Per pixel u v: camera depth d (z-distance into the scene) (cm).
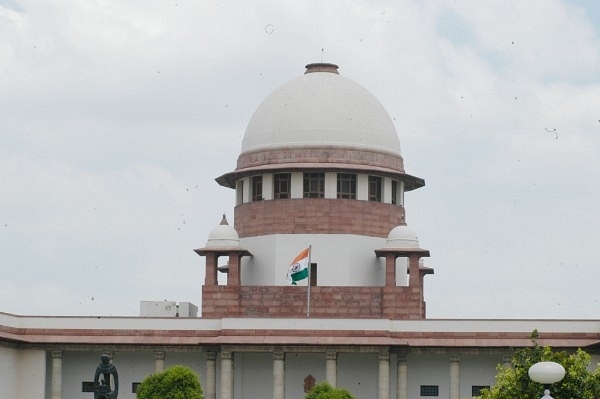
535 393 7138
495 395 7306
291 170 10469
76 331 9919
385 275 10350
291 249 10412
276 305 10188
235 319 9788
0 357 9581
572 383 7106
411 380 9875
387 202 10612
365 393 9869
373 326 9725
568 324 9775
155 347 9862
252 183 10712
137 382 9975
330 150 10500
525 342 9712
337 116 10600
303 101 10662
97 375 7881
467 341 9731
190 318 9925
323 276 10356
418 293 10144
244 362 9962
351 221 10438
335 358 9681
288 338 9694
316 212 10431
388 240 10306
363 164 10531
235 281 10231
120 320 9944
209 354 9862
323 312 10175
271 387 9925
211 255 10262
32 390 9862
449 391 9812
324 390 8888
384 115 10862
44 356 9888
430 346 9731
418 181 10850
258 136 10694
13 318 9888
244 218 10669
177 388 8744
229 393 9694
